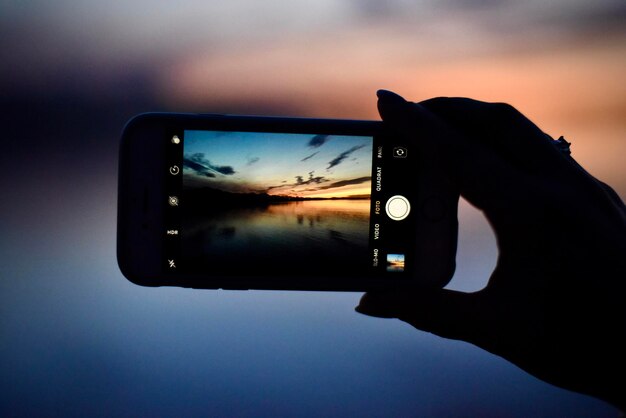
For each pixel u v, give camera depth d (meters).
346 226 0.29
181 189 0.29
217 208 0.29
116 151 0.39
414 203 0.29
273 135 0.29
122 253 0.28
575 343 0.24
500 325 0.25
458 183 0.25
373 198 0.29
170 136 0.29
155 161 0.29
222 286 0.29
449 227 0.29
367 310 0.27
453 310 0.25
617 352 0.23
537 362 0.24
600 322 0.23
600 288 0.24
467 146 0.25
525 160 0.26
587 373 0.24
